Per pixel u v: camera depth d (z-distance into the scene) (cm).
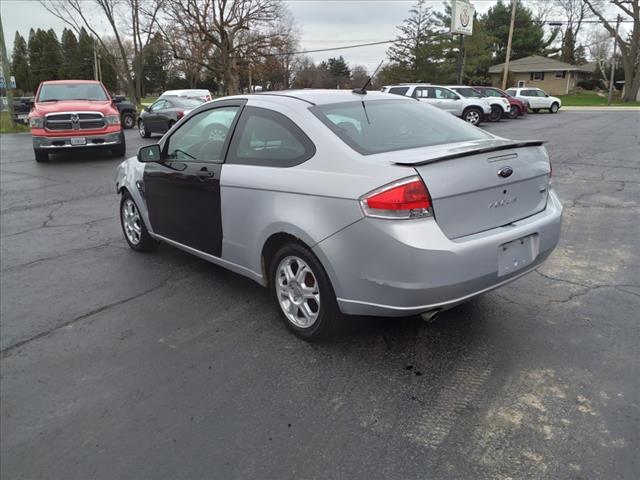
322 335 344
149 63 7506
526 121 2528
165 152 477
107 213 765
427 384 304
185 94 2142
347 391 300
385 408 283
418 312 299
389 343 352
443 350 341
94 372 329
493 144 329
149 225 515
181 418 280
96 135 1311
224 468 242
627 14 4753
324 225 313
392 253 285
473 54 5084
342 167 312
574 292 427
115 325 392
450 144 340
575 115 2988
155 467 244
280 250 355
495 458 243
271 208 348
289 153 349
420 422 271
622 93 5506
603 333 357
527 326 370
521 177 332
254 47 3919
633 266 485
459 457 245
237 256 398
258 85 6056
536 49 6400
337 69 7481
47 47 8131
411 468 239
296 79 6669
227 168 392
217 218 407
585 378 304
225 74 3944
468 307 402
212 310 414
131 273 502
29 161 1368
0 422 282
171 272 501
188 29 3844
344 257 306
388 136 346
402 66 4697
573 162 1124
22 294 457
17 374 329
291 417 278
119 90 7844
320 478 234
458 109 2286
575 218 664
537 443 252
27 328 391
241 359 338
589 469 234
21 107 2683
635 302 405
